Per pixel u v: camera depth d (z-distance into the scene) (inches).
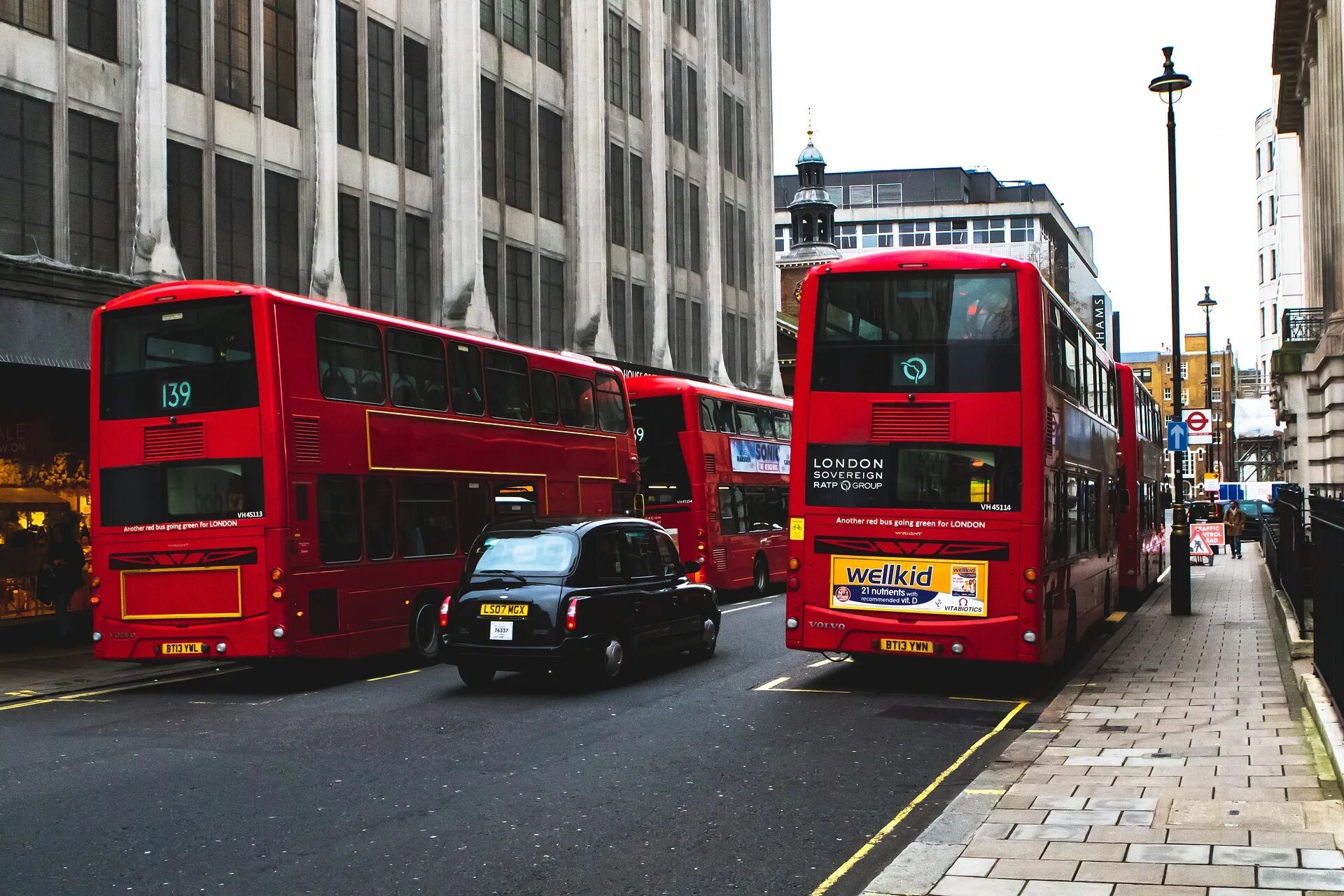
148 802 344.8
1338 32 1238.9
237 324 592.1
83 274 781.3
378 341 660.7
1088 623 689.0
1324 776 337.7
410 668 671.8
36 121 785.6
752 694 547.8
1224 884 237.8
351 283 1074.1
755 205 1889.8
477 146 1206.3
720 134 1801.2
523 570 561.3
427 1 1192.8
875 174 5206.7
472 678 580.7
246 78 961.5
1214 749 384.8
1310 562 661.9
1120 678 566.6
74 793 358.0
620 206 1512.1
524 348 805.9
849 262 563.2
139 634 597.9
